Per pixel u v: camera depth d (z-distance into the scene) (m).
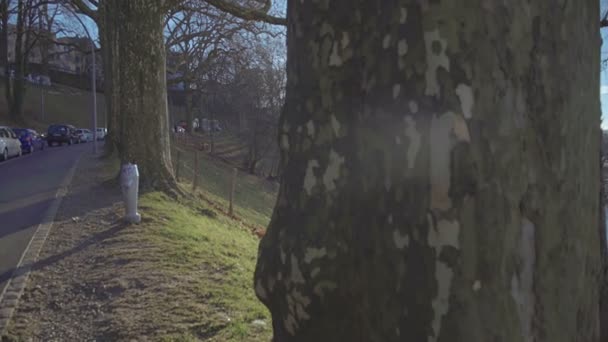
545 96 1.57
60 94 83.25
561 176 1.61
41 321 4.65
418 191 1.53
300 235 1.81
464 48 1.49
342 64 1.74
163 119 12.39
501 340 1.49
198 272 5.80
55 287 5.51
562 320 1.61
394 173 1.58
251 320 4.45
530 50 1.55
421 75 1.52
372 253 1.64
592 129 1.76
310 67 1.82
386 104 1.60
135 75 12.00
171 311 4.64
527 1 1.54
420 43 1.52
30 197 12.09
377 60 1.63
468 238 1.48
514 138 1.52
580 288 1.69
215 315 4.51
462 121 1.48
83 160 22.88
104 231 7.99
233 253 7.10
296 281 1.79
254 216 18.89
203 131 62.25
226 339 4.05
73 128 47.75
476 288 1.48
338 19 1.74
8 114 56.34
